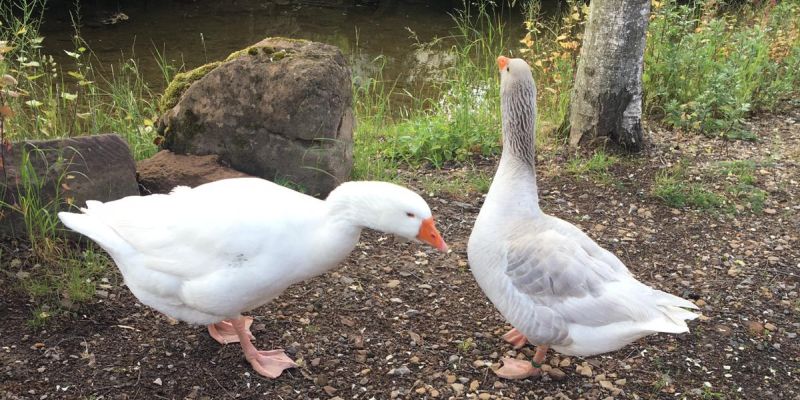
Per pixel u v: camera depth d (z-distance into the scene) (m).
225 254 1.27
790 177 2.42
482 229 1.43
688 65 2.99
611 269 1.40
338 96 2.08
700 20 3.38
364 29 5.04
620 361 1.56
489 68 3.56
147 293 1.35
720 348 1.60
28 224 1.69
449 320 1.66
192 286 1.29
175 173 2.00
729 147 2.67
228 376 1.43
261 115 2.04
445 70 4.06
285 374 1.45
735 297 1.79
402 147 2.55
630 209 2.20
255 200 1.32
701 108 2.80
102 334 1.51
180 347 1.50
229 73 2.05
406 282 1.78
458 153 2.52
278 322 1.61
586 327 1.35
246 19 5.17
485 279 1.43
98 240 1.33
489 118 2.74
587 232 2.06
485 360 1.53
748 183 2.37
